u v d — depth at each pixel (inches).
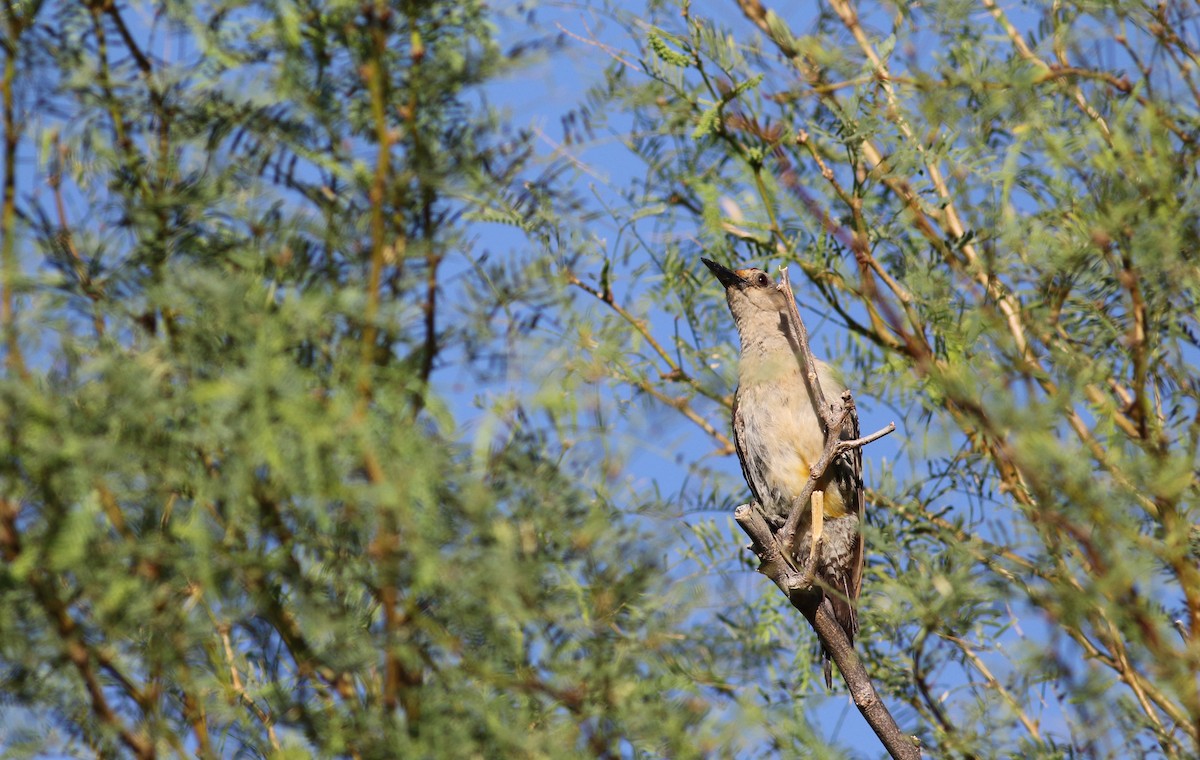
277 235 215.5
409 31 227.3
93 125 221.8
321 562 210.5
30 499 197.5
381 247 212.2
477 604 202.2
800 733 236.5
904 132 324.2
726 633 279.1
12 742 203.8
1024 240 289.1
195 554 193.2
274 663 215.9
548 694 213.6
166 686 209.9
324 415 189.3
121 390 189.8
